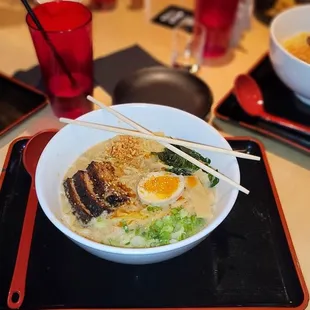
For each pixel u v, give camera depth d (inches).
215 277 13.4
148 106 15.5
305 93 18.8
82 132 15.1
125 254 11.5
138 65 22.6
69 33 17.7
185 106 19.5
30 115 18.6
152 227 12.8
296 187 17.0
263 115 18.9
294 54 19.7
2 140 18.0
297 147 17.8
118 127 15.4
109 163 14.6
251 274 13.6
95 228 13.1
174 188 13.8
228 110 19.4
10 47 23.5
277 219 15.0
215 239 14.4
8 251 13.9
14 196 15.5
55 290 12.9
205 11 24.0
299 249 14.9
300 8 20.7
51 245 14.1
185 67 22.6
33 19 16.3
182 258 13.8
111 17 26.0
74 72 19.3
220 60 23.4
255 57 23.7
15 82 20.1
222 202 13.2
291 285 13.3
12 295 12.5
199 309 12.4
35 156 16.0
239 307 12.6
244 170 16.8
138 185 13.9
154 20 25.9
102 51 23.5
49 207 12.4
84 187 13.8
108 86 21.2
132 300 12.8
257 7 26.5
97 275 13.4
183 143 14.1
